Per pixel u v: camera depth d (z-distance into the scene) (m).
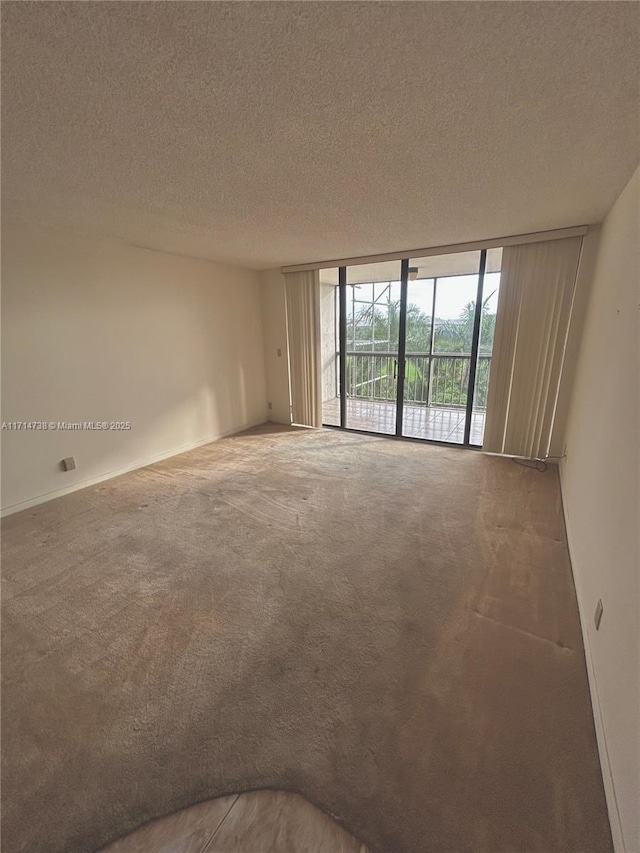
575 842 1.05
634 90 1.24
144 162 1.77
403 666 1.61
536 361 3.62
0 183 2.02
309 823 1.11
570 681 1.52
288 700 1.47
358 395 7.07
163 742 1.34
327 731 1.36
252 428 5.35
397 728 1.36
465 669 1.58
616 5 0.90
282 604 1.98
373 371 6.80
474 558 2.32
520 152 1.70
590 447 2.18
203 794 1.19
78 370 3.29
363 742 1.32
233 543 2.53
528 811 1.12
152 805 1.16
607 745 1.20
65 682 1.57
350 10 0.92
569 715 1.39
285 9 0.91
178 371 4.22
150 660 1.66
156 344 3.94
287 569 2.26
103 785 1.21
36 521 2.83
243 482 3.51
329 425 5.48
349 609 1.93
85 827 1.11
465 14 0.94
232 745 1.32
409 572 2.21
